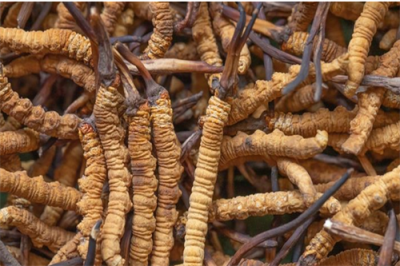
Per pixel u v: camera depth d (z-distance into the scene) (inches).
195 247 7.8
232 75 7.9
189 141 8.3
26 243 8.5
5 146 8.3
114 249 7.5
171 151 8.0
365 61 7.9
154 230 8.0
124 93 7.9
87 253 7.2
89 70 8.5
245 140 8.3
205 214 7.9
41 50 8.4
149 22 9.2
